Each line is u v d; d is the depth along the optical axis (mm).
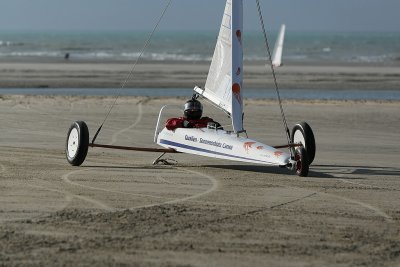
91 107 105500
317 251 33938
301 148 53875
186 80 179125
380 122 96438
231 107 57188
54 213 40125
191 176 53844
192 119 60750
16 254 32156
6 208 41281
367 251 34125
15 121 89250
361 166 61438
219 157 55531
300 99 125500
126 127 86188
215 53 60094
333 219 40531
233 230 37375
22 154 63219
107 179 51531
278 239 35875
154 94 142375
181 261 31844
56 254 32312
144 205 43031
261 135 81938
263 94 145875
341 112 106062
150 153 65812
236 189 48938
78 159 56188
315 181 52812
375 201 46000
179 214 40719
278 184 51125
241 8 57688
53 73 194250
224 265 31531
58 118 93000
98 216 39625
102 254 32500
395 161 65125
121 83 166625
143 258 32094
